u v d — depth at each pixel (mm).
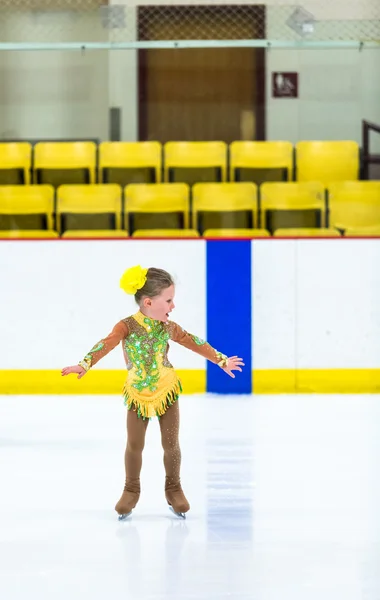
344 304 19172
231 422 15602
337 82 22797
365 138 22719
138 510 10328
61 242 19125
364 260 19156
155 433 14812
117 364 19062
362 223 21062
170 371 10148
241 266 19094
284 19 22438
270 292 19141
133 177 22250
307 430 14828
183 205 21281
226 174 22375
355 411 16672
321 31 22484
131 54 22656
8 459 12938
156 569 8234
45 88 23141
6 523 9805
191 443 13859
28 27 22469
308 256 19141
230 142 22781
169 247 19094
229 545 8953
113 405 17562
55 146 22406
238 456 12961
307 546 8906
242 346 19109
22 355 19156
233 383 19094
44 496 10953
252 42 22531
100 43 22438
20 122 23109
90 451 13430
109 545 8984
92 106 23047
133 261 19109
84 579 7980
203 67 22625
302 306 19156
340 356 19188
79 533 9414
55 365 19156
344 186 21125
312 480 11586
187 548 8859
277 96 22797
